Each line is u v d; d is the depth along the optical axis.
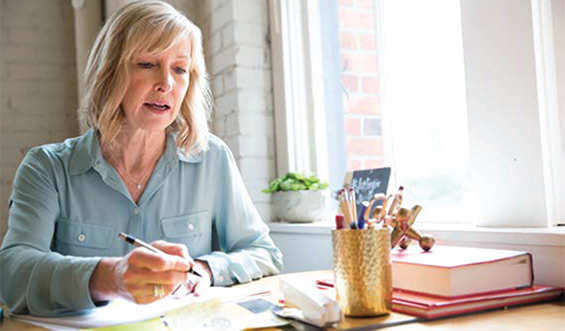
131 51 1.25
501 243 1.13
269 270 1.39
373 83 1.92
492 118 1.25
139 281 0.94
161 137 1.41
